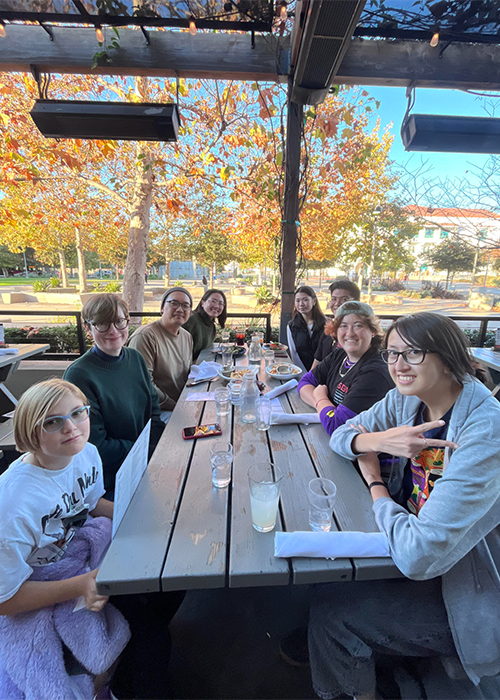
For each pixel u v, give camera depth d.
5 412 2.71
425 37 2.31
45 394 0.98
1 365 2.55
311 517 0.95
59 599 0.91
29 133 5.40
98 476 1.26
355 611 0.97
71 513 1.11
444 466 0.93
